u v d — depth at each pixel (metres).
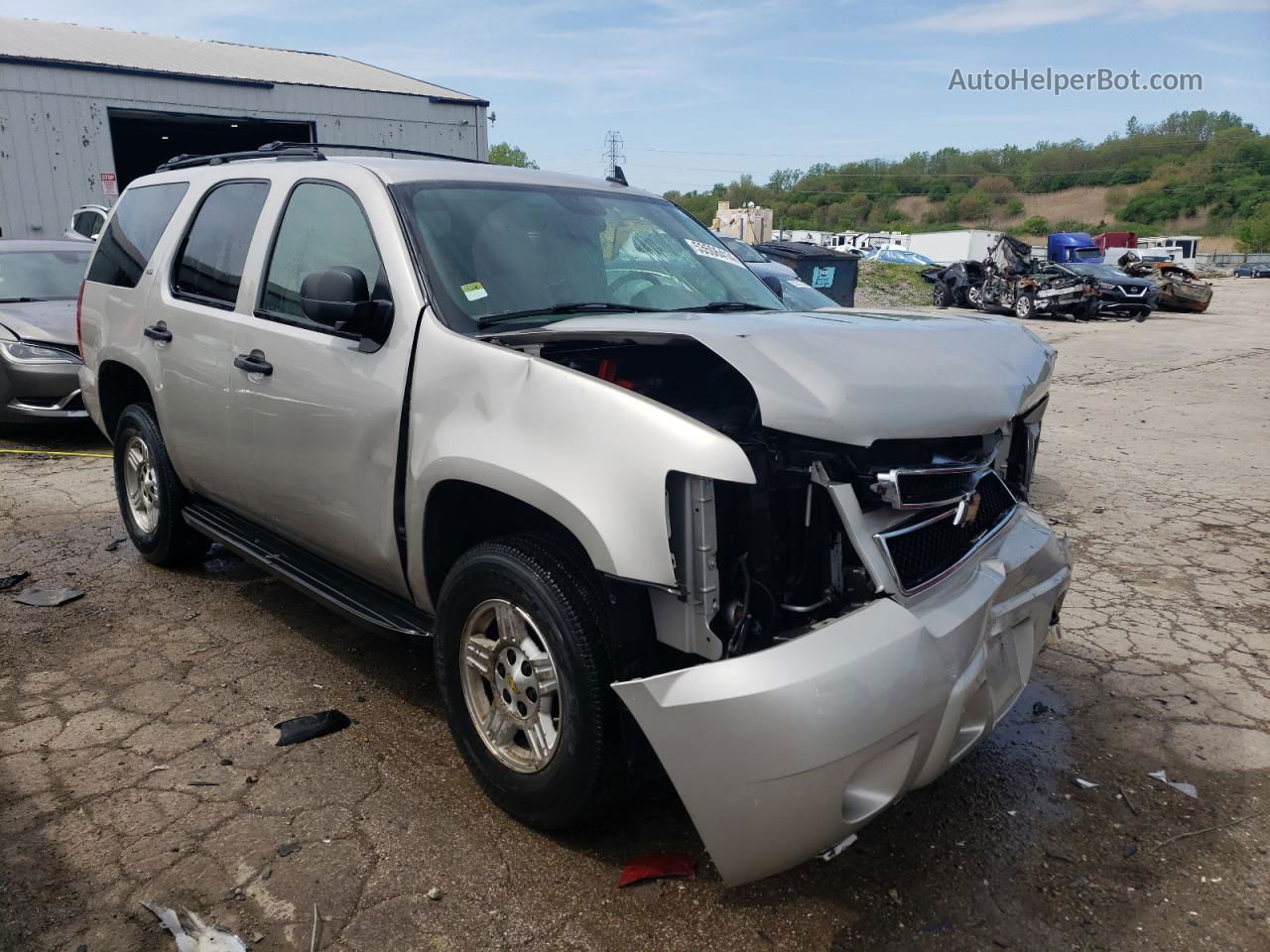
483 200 3.50
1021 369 2.92
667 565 2.32
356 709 3.55
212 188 4.27
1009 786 3.19
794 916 2.53
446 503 2.98
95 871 2.61
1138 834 2.95
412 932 2.42
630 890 2.61
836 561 2.51
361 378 3.16
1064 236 40.44
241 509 4.05
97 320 4.88
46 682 3.70
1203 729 3.60
